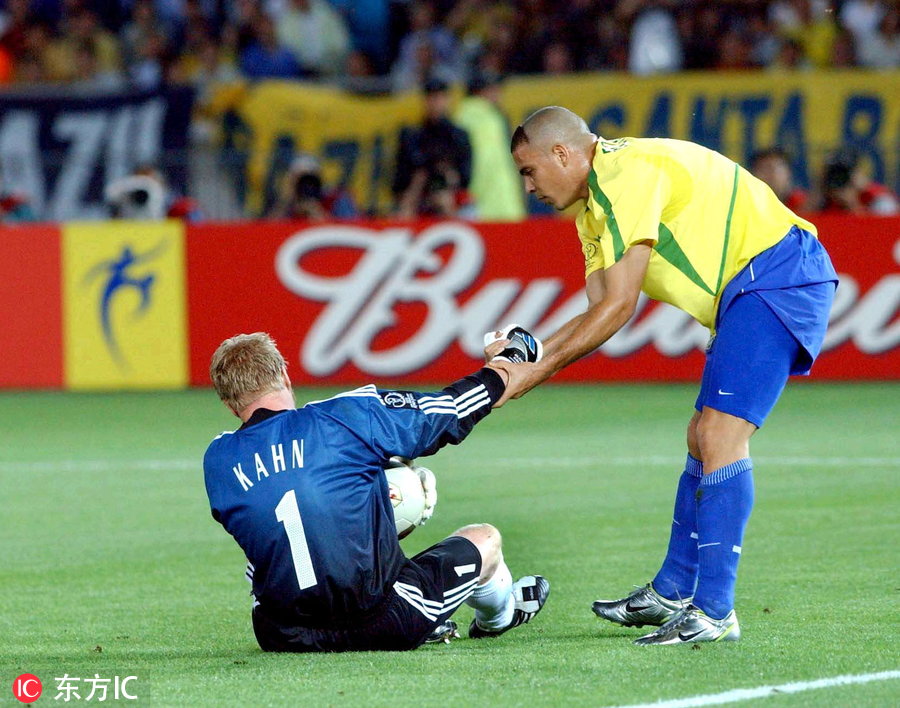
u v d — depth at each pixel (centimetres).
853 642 1558
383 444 1469
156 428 3866
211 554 2288
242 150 5559
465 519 2517
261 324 4594
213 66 6338
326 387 4562
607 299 1549
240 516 1470
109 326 4678
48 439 3716
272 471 1460
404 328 4519
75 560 2253
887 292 4366
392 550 1504
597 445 3394
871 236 4362
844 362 4422
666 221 1581
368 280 4525
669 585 1647
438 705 1302
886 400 4038
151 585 2055
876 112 5203
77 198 5600
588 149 1627
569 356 1548
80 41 6538
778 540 2256
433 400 1488
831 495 2669
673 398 4206
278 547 1460
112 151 5581
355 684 1382
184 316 4650
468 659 1491
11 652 1642
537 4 6131
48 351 4709
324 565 1455
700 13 5881
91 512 2700
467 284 4484
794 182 5234
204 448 3503
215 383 1526
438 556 1538
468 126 5166
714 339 1598
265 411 1505
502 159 5194
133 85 6131
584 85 5400
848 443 3316
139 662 1554
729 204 1580
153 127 5578
